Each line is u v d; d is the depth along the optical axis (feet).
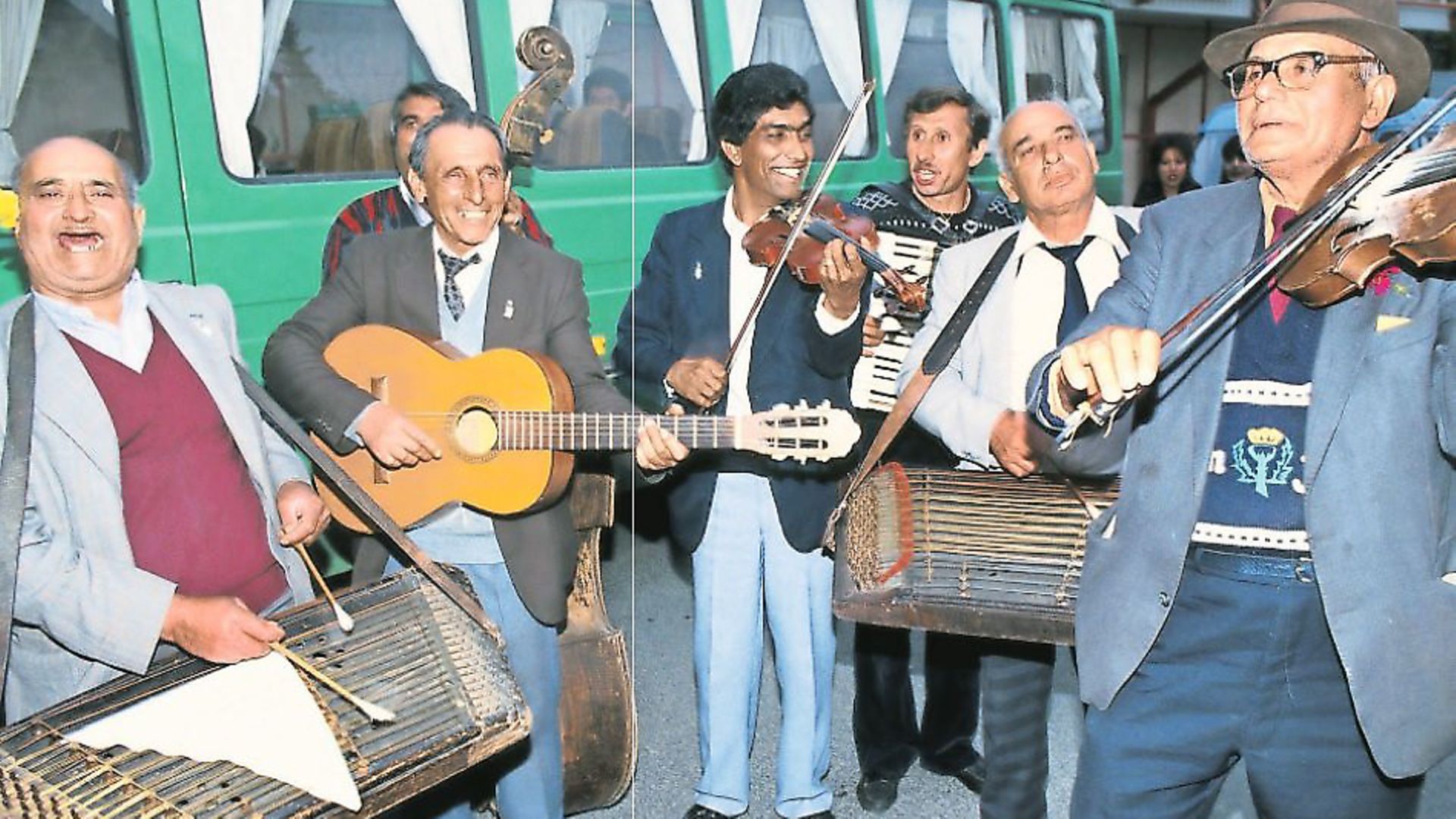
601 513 10.26
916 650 14.66
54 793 6.00
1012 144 9.21
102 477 7.16
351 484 7.82
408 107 12.10
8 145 11.93
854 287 9.20
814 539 9.86
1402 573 6.01
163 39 12.75
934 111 11.50
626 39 16.75
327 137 14.10
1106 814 6.86
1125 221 9.47
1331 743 6.43
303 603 7.52
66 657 7.23
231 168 13.30
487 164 9.05
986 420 8.82
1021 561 7.83
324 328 9.50
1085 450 7.73
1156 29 43.96
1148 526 6.53
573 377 9.14
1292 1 6.27
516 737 7.11
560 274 9.36
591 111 16.47
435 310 9.38
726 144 9.86
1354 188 5.92
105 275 7.30
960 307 9.30
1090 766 6.95
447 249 9.41
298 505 8.08
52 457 7.07
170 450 7.52
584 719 10.36
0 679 6.72
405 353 9.20
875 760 11.14
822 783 11.12
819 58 18.95
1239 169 24.12
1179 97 45.06
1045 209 9.16
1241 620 6.42
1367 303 6.06
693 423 8.88
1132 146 44.45
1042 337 9.14
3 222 8.94
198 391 7.68
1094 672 6.70
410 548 7.73
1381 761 6.12
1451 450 5.97
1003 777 9.62
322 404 9.05
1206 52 6.56
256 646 6.89
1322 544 6.08
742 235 9.95
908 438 10.75
